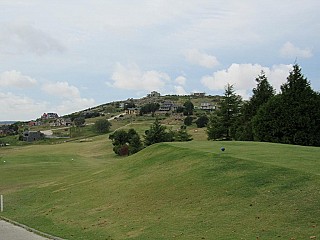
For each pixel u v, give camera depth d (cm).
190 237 1313
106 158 7044
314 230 1210
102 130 14738
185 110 17575
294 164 1872
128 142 8256
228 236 1263
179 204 1694
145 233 1434
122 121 16912
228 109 6450
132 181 2264
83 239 1466
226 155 2183
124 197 2005
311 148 2503
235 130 5541
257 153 2245
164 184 2008
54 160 5303
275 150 2375
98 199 2109
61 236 1541
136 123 14275
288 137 3812
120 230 1525
